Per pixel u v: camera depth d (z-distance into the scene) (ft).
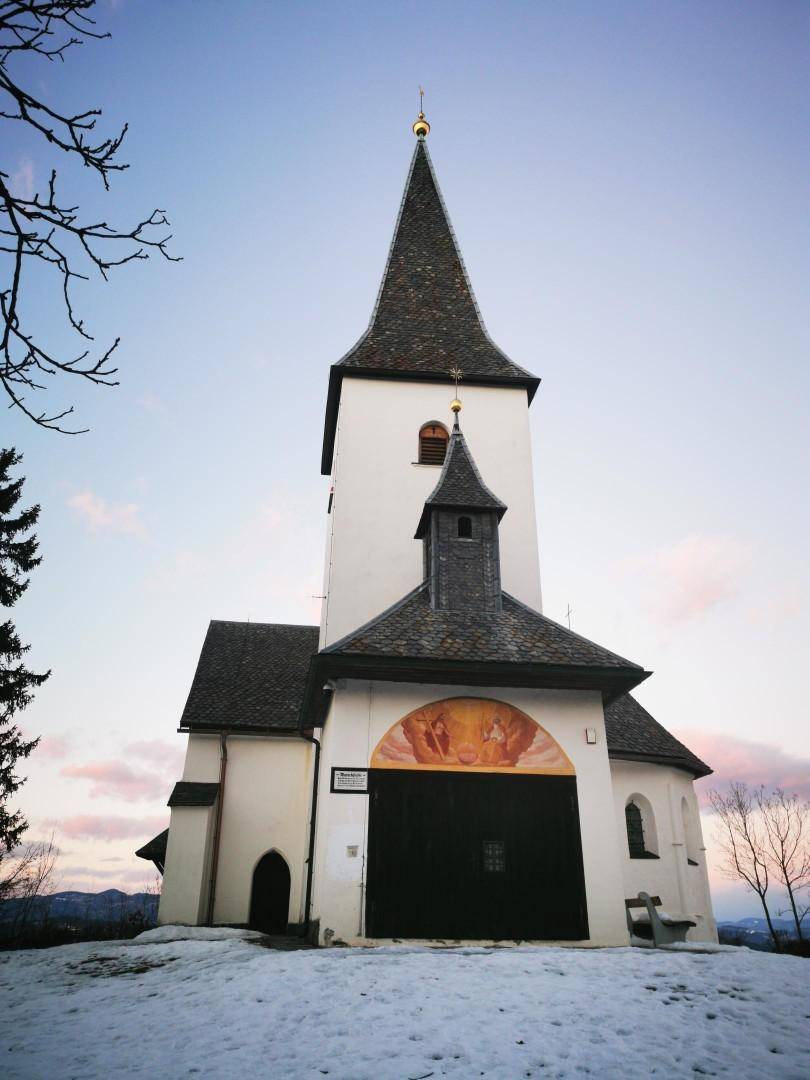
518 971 35.58
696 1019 28.45
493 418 83.92
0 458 102.94
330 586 74.28
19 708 94.12
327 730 58.80
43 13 15.93
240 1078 23.58
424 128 109.81
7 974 44.32
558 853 50.19
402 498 78.48
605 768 52.65
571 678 52.90
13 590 96.63
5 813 91.45
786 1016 28.71
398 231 101.14
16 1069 25.46
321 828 54.65
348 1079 23.29
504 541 78.33
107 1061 26.03
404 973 35.32
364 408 82.38
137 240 17.72
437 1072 23.79
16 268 16.71
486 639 55.16
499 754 52.19
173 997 34.73
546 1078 23.39
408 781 50.80
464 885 48.78
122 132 17.20
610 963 37.24
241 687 85.30
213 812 75.00
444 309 93.56
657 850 63.72
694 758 70.23
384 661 50.78
